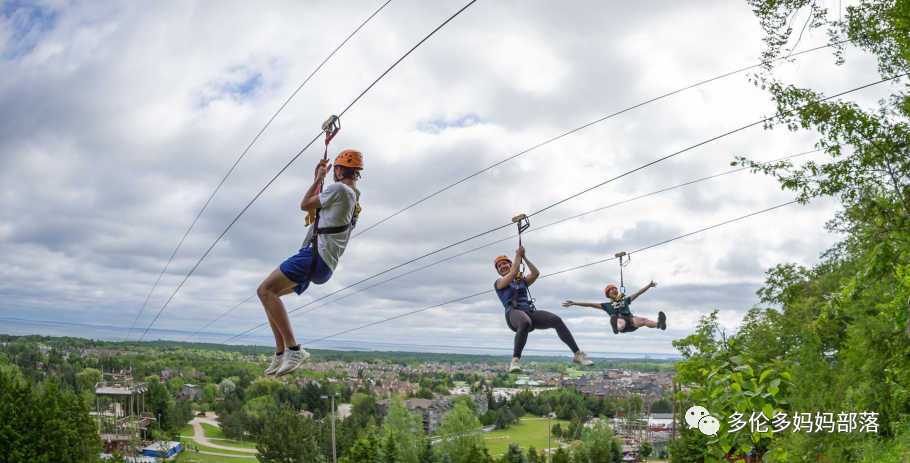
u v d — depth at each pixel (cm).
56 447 3928
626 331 1175
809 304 2566
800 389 1705
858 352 1788
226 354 19712
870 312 1798
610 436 7350
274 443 6775
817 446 1472
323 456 7350
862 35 1202
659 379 18738
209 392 14962
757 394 638
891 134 1165
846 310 1794
